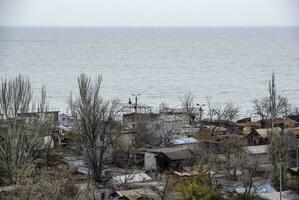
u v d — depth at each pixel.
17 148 46.44
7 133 46.88
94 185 47.41
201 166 46.03
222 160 52.38
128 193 43.34
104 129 53.78
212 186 45.28
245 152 54.78
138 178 49.31
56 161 56.44
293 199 43.00
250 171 49.31
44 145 56.41
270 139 53.56
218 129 74.50
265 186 46.19
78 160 56.62
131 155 59.66
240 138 65.44
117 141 59.16
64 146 62.94
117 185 47.97
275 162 48.03
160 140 66.56
